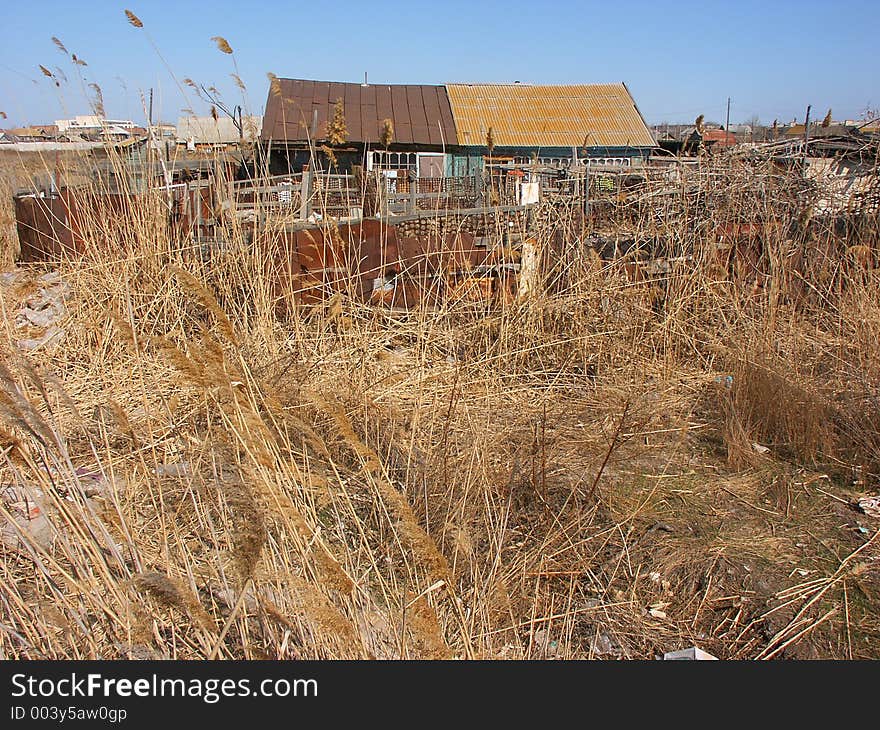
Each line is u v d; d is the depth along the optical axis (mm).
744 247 6758
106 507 2764
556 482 4152
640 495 4125
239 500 2207
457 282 6188
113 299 5152
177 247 5535
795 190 7035
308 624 2381
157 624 2525
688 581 3443
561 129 25359
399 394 4785
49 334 5211
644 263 6465
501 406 5039
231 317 5090
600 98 27031
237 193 6316
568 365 5727
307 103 25172
